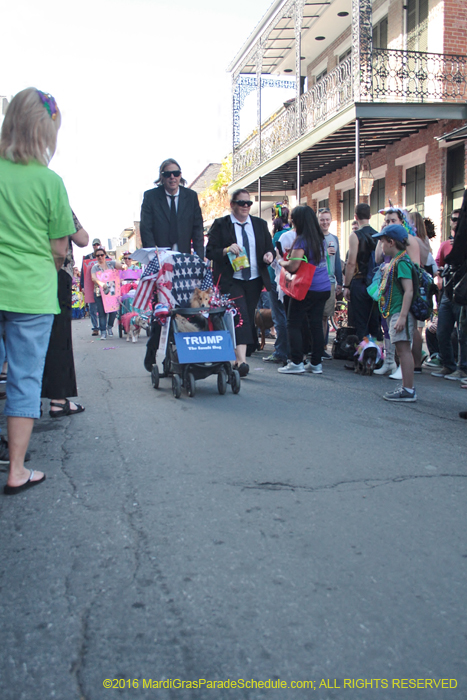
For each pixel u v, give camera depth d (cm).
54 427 487
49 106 329
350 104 1230
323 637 204
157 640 203
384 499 320
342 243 1889
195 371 604
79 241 405
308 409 541
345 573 244
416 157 1422
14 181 322
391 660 193
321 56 1995
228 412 529
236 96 2084
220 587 235
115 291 1320
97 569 250
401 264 564
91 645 201
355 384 682
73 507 315
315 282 736
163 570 248
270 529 284
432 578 241
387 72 1255
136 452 409
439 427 475
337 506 311
